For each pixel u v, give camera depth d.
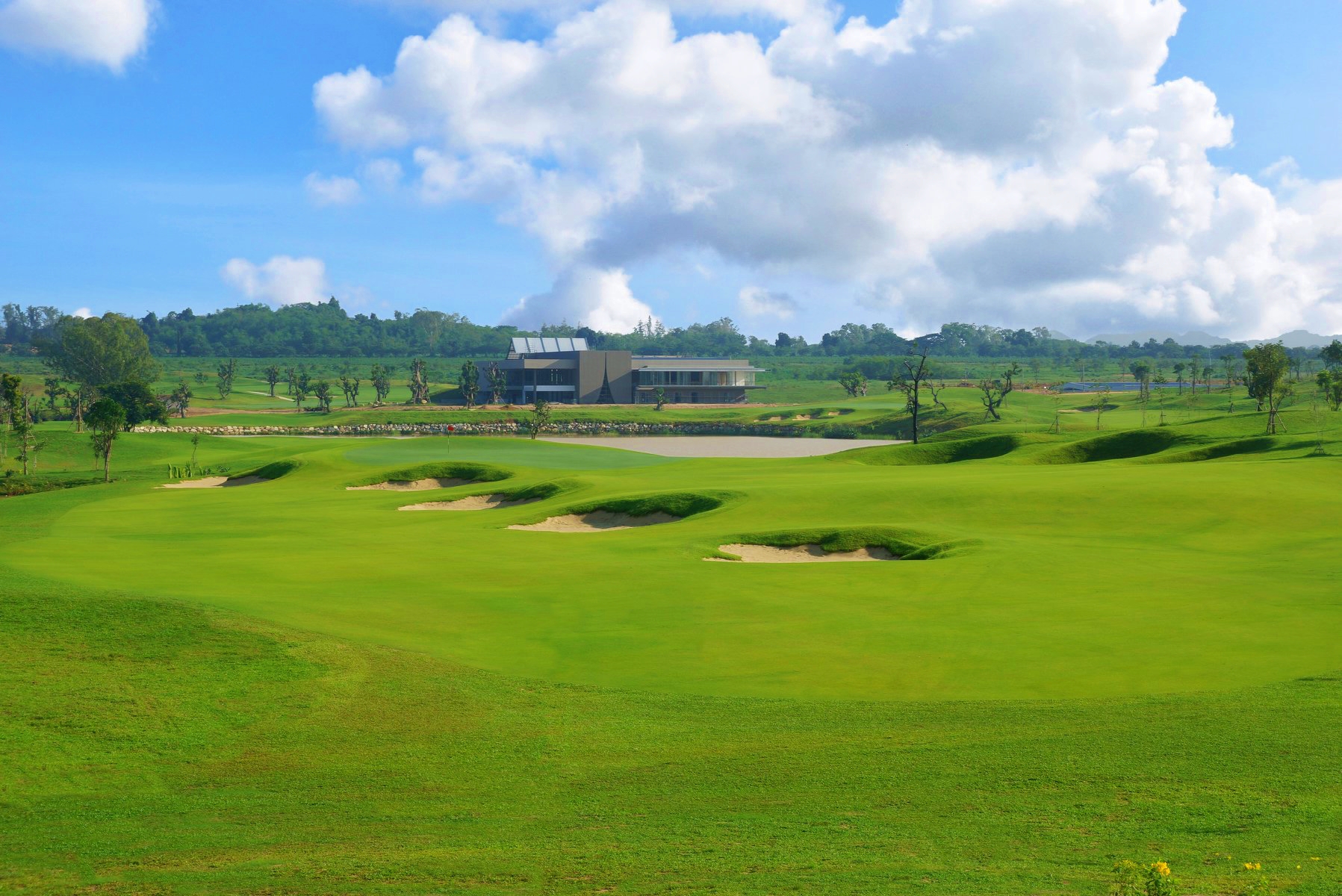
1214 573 33.75
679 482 65.38
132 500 65.56
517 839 14.43
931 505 50.53
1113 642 24.75
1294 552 38.47
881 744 17.95
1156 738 17.36
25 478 87.56
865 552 41.88
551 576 34.34
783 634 26.30
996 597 30.55
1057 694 20.75
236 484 82.62
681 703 20.66
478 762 17.72
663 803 15.72
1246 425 92.56
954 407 198.50
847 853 13.31
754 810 15.24
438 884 12.75
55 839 14.77
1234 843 12.87
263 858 13.91
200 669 22.05
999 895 11.55
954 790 15.61
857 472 72.38
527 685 21.88
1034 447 87.50
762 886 12.27
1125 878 11.16
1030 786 15.55
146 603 25.94
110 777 17.20
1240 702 19.20
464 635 26.09
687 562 37.44
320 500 64.69
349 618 27.36
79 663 22.08
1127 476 57.84
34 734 18.70
